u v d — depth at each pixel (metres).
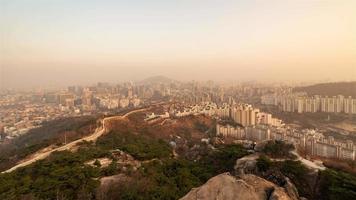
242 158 45.84
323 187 35.12
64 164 46.12
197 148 73.06
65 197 33.72
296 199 23.62
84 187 35.59
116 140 72.81
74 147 66.62
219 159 51.06
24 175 41.72
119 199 33.59
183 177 41.81
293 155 47.06
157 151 59.19
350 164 53.75
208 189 19.09
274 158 45.50
